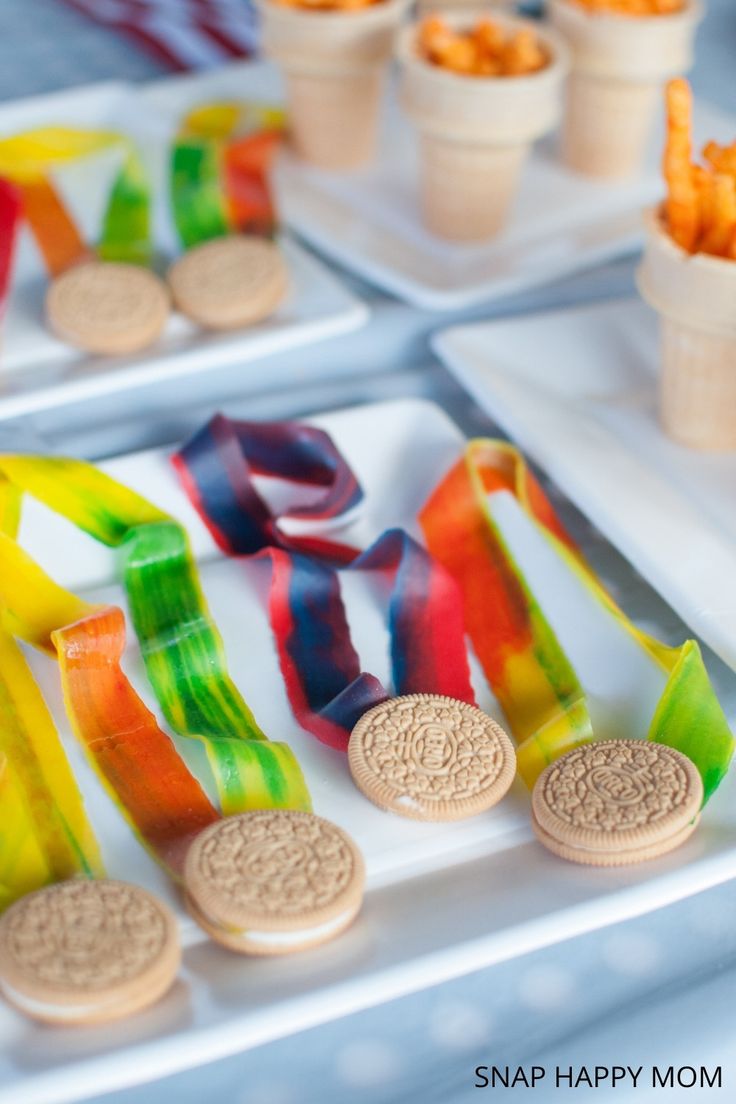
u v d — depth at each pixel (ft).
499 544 2.28
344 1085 1.78
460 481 2.36
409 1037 1.81
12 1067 1.73
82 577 2.26
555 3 2.91
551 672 2.12
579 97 2.93
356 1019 1.82
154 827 1.94
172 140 3.00
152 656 2.13
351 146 3.01
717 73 3.50
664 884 1.86
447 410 2.60
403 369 2.69
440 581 2.22
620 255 2.86
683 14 2.90
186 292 2.60
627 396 2.57
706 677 2.04
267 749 2.01
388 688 2.12
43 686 2.10
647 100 2.93
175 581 2.24
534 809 1.94
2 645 2.14
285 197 2.95
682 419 2.46
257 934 1.81
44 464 2.34
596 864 1.90
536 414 2.49
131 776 2.00
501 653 2.15
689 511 2.33
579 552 2.35
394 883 1.91
